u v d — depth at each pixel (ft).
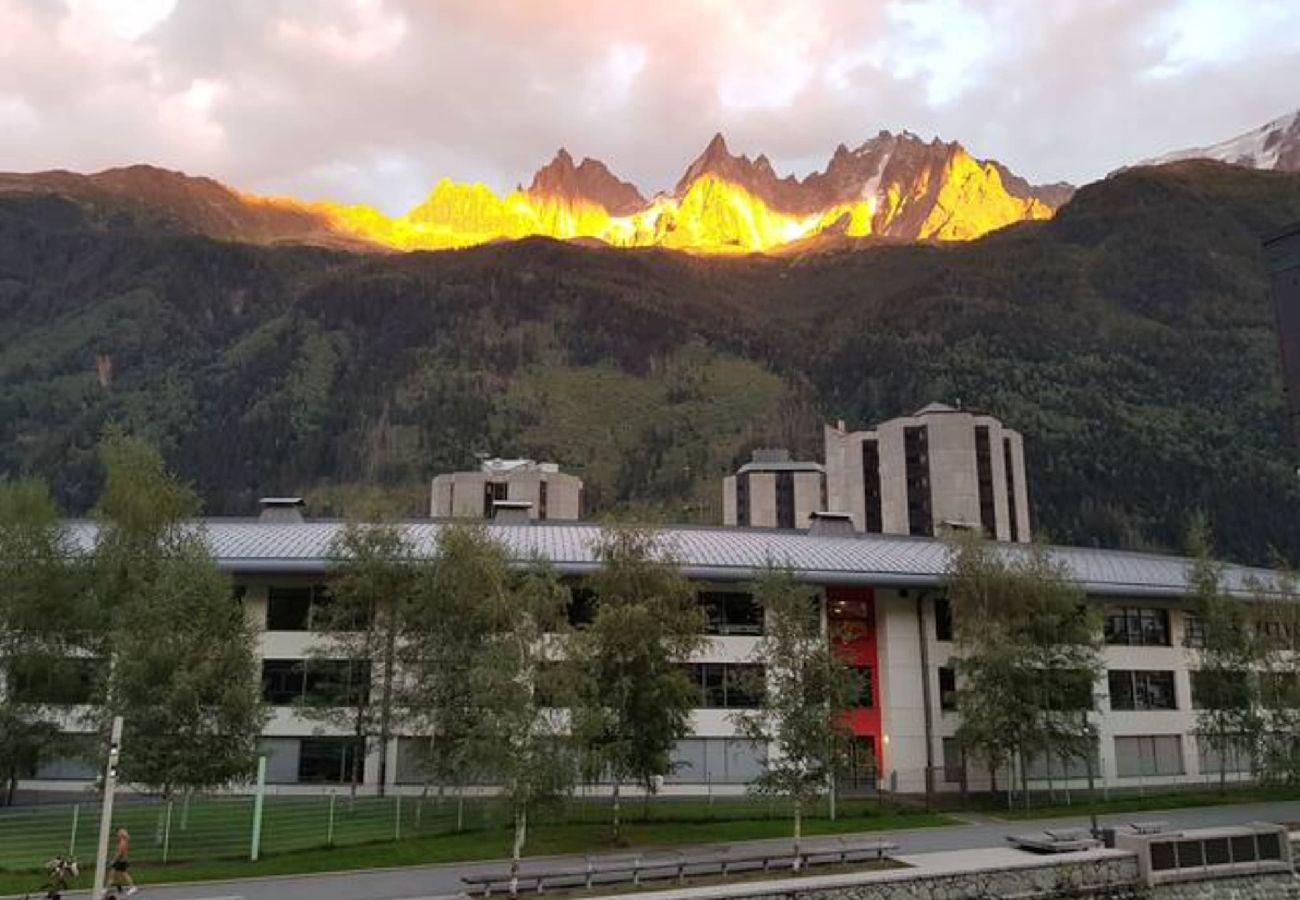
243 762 110.11
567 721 111.55
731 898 86.43
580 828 129.59
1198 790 176.55
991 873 97.40
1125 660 186.39
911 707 170.30
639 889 93.15
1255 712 167.22
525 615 118.73
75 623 135.85
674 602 128.47
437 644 129.39
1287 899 106.22
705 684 164.55
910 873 94.94
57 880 87.76
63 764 156.97
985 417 546.67
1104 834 111.34
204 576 117.39
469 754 106.93
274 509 188.96
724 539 181.47
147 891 92.73
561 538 171.94
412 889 93.66
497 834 123.95
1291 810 149.89
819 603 169.89
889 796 161.58
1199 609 178.09
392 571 139.95
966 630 157.38
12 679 133.39
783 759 121.08
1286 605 170.71
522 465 606.14
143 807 143.13
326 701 148.05
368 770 158.71
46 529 140.46
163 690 107.34
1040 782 173.37
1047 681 151.43
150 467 143.64
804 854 101.76
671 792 160.45
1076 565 193.47
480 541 133.69
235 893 92.02
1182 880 102.94
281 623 163.73
